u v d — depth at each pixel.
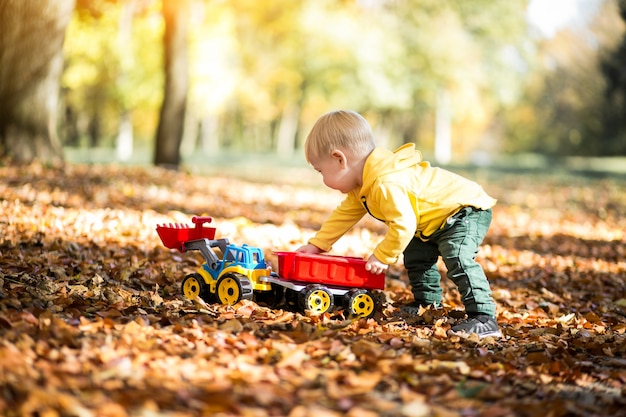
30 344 3.25
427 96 47.31
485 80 45.75
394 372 3.46
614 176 27.70
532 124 65.56
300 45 42.94
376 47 42.81
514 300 6.13
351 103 44.50
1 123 13.56
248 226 9.30
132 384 2.96
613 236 11.52
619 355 4.21
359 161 4.70
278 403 2.91
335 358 3.63
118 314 4.14
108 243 6.88
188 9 18.91
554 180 25.36
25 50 13.50
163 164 18.83
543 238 10.83
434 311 4.98
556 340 4.45
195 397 2.89
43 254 5.95
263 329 4.16
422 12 44.53
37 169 12.50
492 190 20.47
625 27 41.59
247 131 70.94
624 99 44.44
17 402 2.63
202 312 4.43
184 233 4.99
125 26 29.53
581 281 7.17
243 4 36.56
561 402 3.09
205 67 35.44
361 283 4.75
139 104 37.09
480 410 3.03
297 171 25.95
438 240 4.77
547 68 52.25
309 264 4.67
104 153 37.56
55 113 14.27
